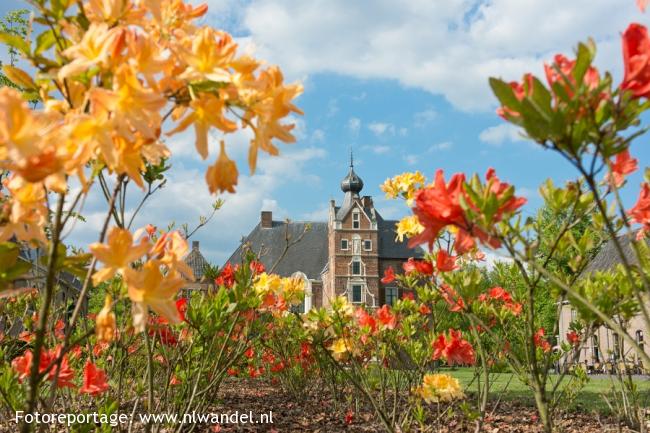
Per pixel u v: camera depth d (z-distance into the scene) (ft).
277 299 15.39
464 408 9.14
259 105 3.76
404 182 13.01
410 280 13.97
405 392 19.75
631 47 3.73
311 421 19.54
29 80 3.94
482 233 4.85
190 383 13.65
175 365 13.29
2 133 3.11
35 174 3.10
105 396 12.31
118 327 11.40
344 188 132.46
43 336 3.85
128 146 3.55
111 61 3.40
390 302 125.49
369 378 17.53
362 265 124.88
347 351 14.99
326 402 24.56
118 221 8.28
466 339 14.17
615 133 3.89
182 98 3.71
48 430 9.17
